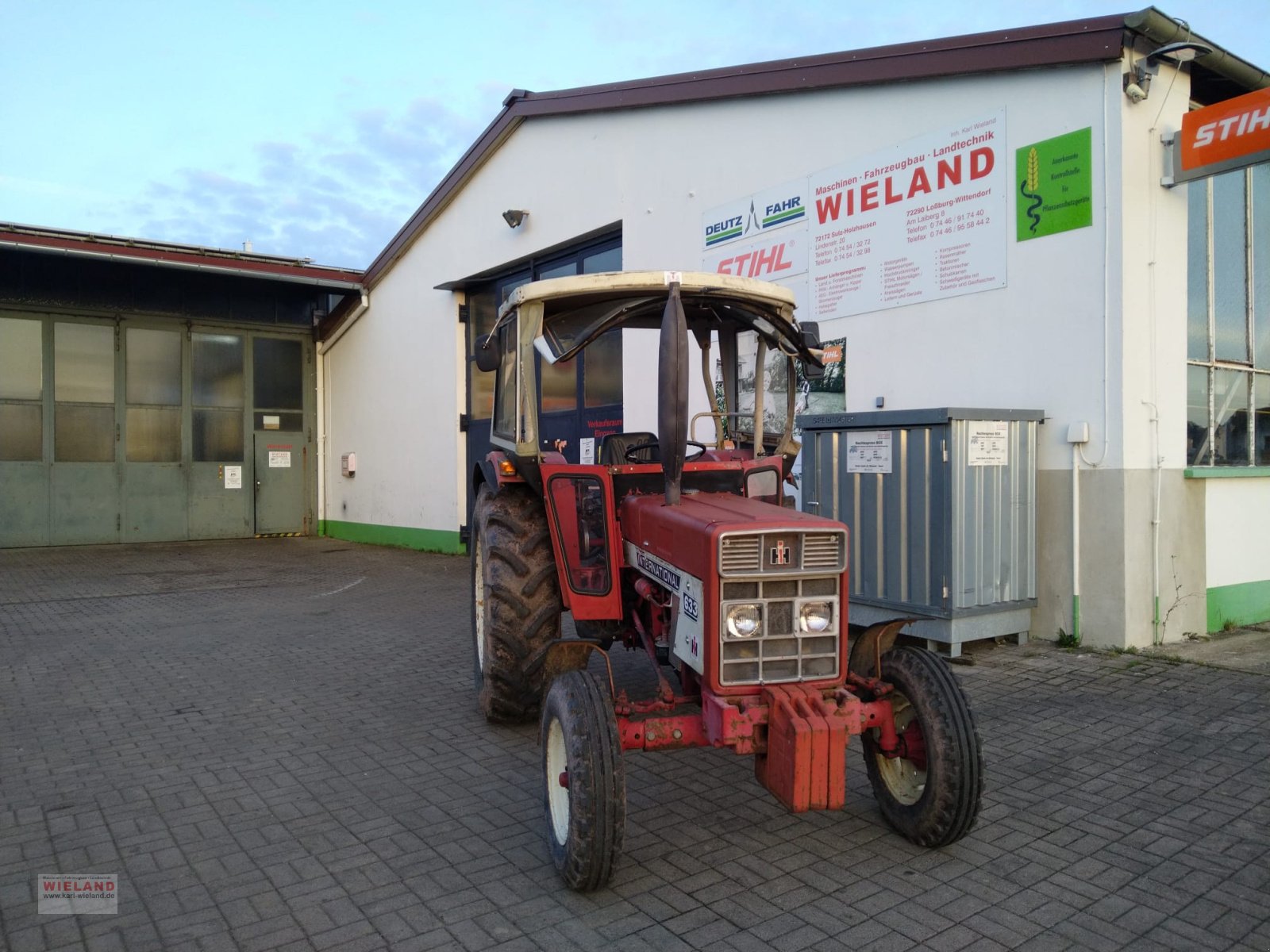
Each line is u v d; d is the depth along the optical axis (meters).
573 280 4.40
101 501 16.50
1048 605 6.68
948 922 3.03
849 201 8.18
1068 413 6.57
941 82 7.39
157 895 3.31
